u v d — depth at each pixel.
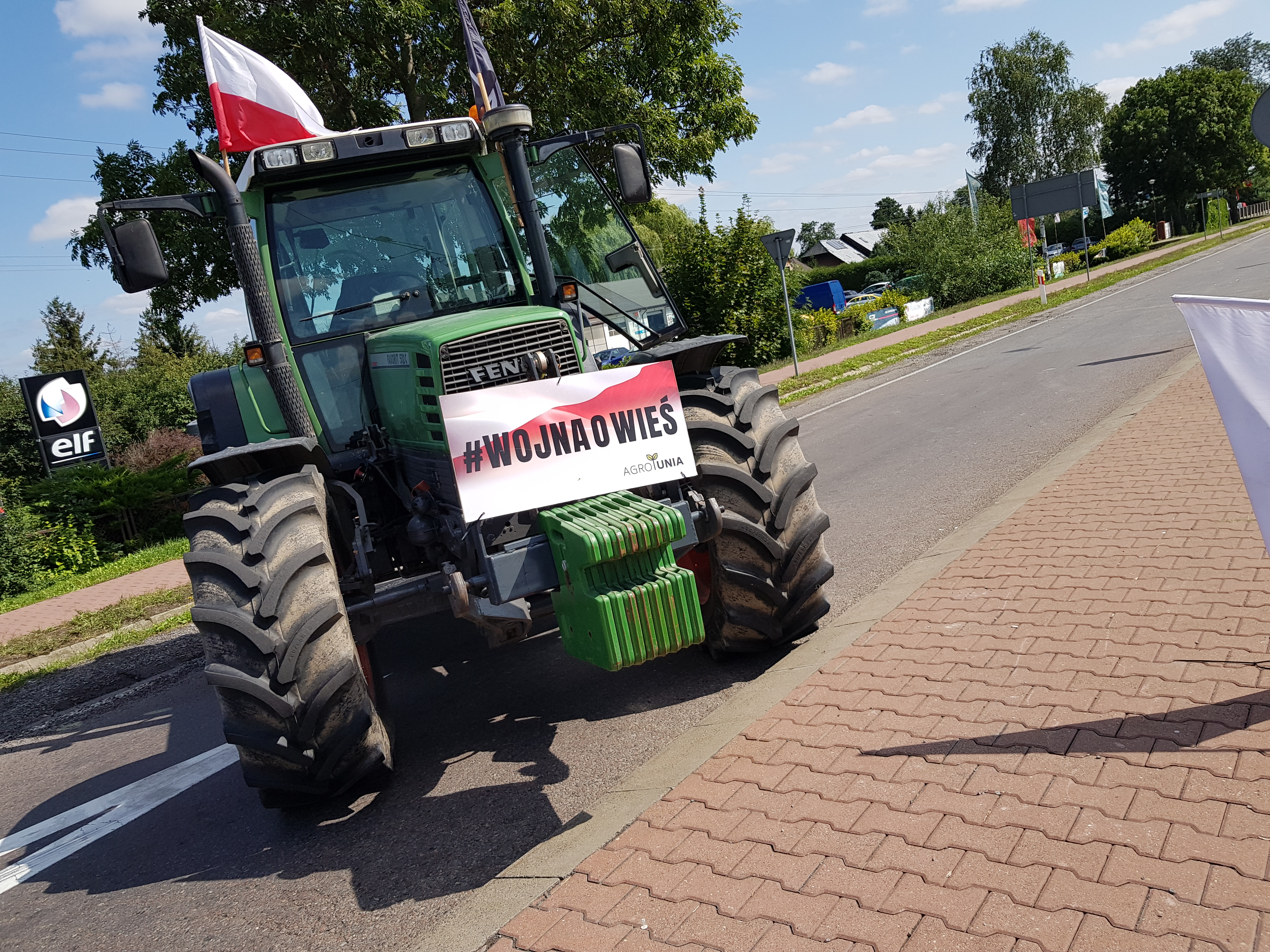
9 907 3.54
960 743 3.10
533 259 4.51
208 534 3.62
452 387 3.57
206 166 4.10
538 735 4.14
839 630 4.53
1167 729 2.91
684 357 4.34
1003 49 63.16
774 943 2.31
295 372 4.35
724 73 22.27
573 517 3.35
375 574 4.32
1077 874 2.33
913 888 2.41
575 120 19.33
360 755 3.65
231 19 17.09
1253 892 2.14
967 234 35.47
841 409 13.84
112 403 22.62
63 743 5.48
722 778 3.23
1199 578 4.14
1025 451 8.21
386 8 16.70
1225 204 63.94
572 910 2.65
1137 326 16.36
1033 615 4.11
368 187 4.60
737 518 4.06
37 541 12.98
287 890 3.25
